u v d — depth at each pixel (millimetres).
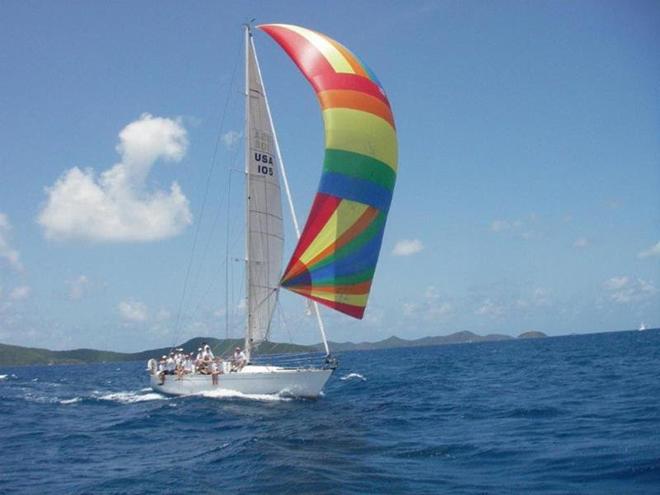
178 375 24734
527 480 10086
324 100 21078
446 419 17203
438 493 9484
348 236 20828
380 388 27750
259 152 24672
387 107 21891
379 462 11703
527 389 24547
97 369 94438
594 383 24812
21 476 11922
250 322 24172
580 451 11805
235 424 17281
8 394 34469
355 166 20875
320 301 20922
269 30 23000
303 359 23891
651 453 11086
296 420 17500
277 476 10789
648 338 86125
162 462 12703
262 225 24594
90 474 11867
